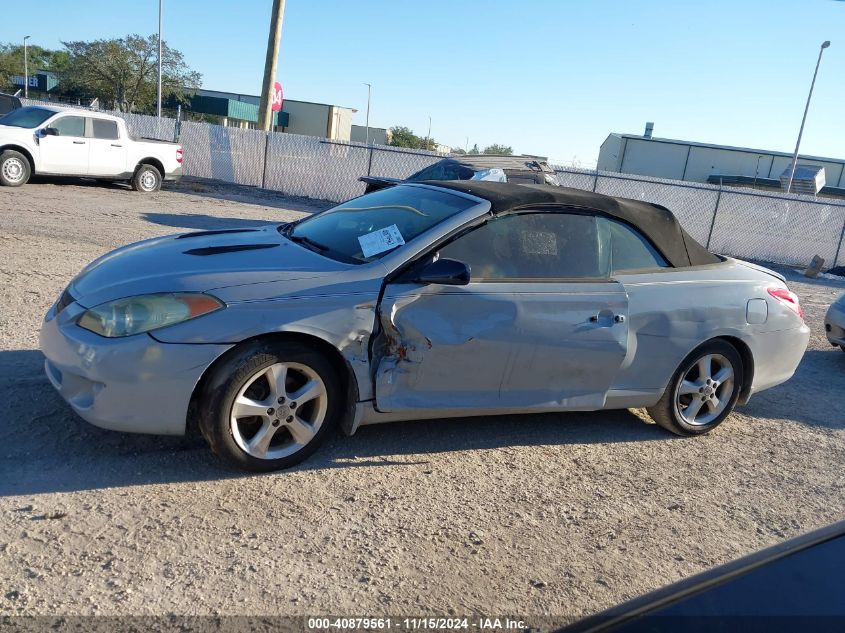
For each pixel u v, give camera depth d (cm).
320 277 386
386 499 376
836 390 677
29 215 1121
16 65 6656
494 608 298
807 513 413
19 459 371
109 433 409
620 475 438
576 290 434
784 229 1923
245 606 282
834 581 162
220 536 326
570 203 450
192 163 2330
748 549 367
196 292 361
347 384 399
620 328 444
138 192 1716
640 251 475
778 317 516
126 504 343
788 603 156
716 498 420
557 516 380
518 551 342
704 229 1975
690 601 159
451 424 486
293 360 375
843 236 1880
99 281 384
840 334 787
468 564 327
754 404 605
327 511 358
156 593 284
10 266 763
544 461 446
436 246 407
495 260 422
